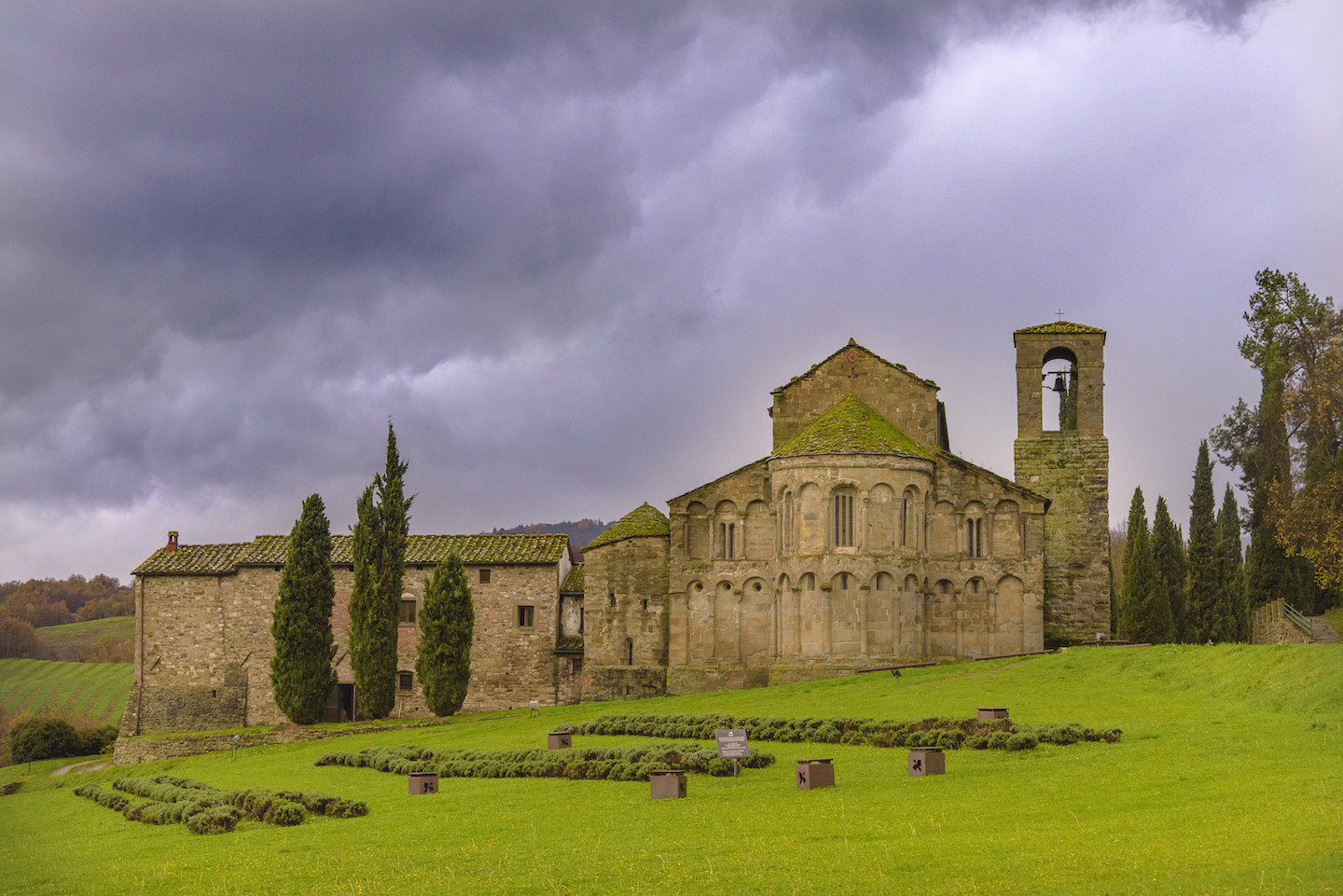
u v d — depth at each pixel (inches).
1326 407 2815.0
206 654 3134.8
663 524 2940.5
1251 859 867.4
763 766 1545.3
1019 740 1509.6
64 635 6151.6
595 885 976.9
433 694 2783.0
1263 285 3120.1
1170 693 1835.6
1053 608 2824.8
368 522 2812.5
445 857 1136.2
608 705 2490.2
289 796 1552.7
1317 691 1546.5
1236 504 3769.7
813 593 2578.7
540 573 3122.5
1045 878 876.0
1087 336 2925.7
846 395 2874.0
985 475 2743.6
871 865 964.0
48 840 1552.7
